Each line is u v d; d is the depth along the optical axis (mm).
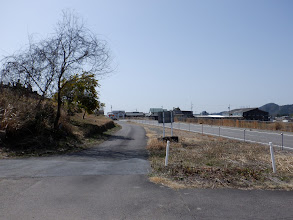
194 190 6559
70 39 17375
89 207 5297
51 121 18078
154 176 7844
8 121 14164
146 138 23797
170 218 4820
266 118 70500
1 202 5500
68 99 21438
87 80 19188
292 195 6246
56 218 4734
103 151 14656
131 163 10180
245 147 15422
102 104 46656
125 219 4750
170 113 20156
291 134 27328
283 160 10258
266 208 5379
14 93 17281
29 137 14883
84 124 25359
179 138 21094
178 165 9188
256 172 8203
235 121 42000
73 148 15211
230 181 7301
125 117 119562
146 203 5578
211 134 27922
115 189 6555
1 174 7992
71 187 6680
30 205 5355
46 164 9891
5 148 12938
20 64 16781
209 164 9836
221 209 5297
